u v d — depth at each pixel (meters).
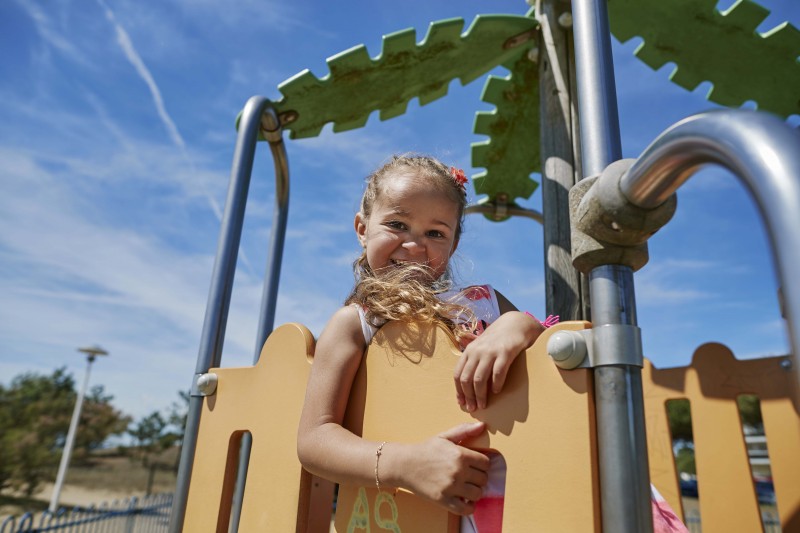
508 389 0.83
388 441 0.96
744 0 2.22
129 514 9.45
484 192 3.27
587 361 0.74
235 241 1.65
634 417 0.69
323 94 2.32
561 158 1.99
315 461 0.97
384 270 1.26
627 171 0.67
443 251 1.29
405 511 0.92
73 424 16.55
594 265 0.75
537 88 2.81
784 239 0.37
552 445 0.76
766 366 1.66
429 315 1.00
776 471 1.59
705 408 1.80
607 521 0.68
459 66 2.49
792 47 2.34
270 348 1.30
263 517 1.16
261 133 2.10
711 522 1.71
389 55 2.25
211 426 1.40
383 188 1.32
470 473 0.82
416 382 0.96
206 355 1.50
